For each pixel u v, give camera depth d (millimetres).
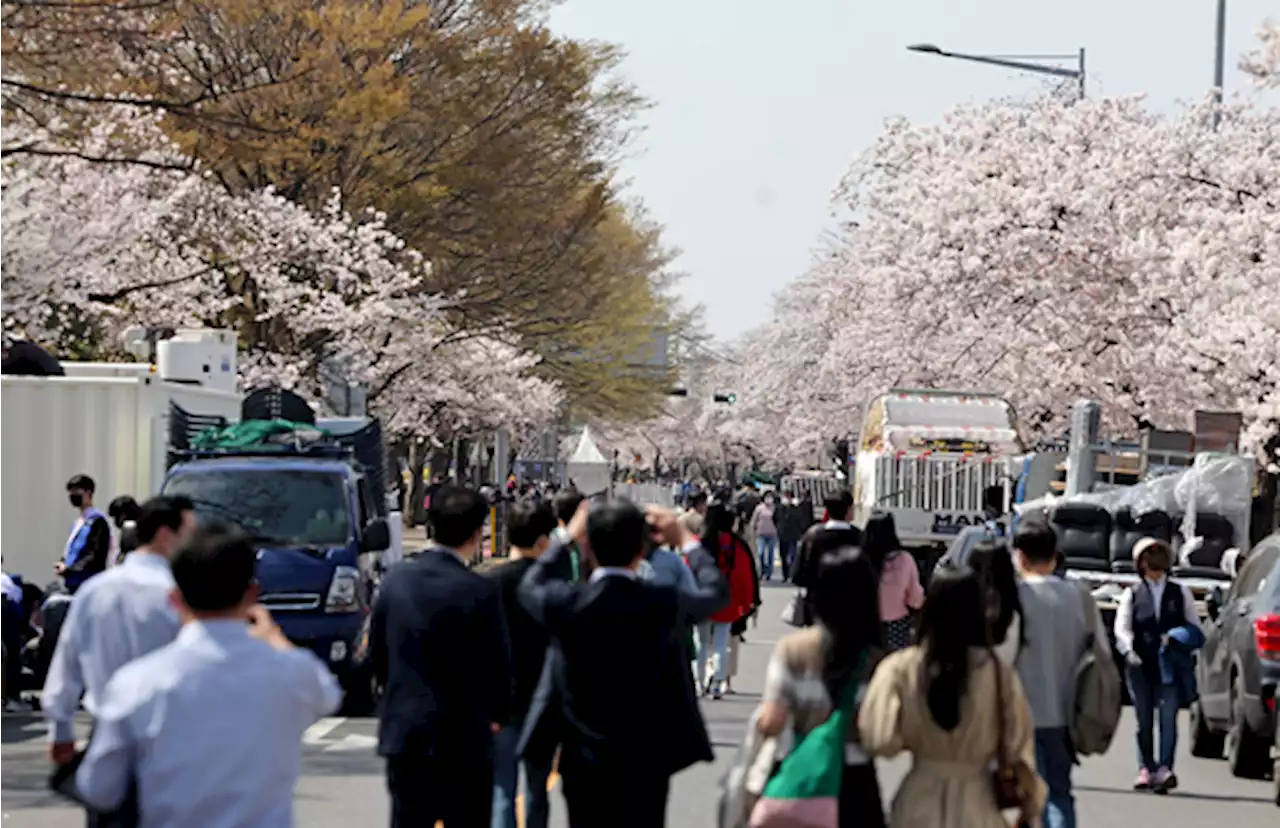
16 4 52500
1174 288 84750
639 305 158750
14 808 28859
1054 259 91188
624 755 18266
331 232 95125
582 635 18359
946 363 107438
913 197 99438
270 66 87750
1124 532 56156
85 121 65000
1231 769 35406
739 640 47375
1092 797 32375
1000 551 22422
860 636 16766
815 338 176500
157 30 56438
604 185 115875
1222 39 91812
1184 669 32938
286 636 41594
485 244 109438
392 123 99375
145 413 49875
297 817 28328
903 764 35594
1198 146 90000
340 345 99188
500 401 132375
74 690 18188
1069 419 99000
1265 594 33969
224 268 94250
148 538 18750
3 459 49688
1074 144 96938
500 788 22484
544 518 23016
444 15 107000
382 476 55438
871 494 90875
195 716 13445
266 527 42719
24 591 45125
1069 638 22984
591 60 116188
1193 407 90750
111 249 77812
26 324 74062
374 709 43312
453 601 19297
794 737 16734
